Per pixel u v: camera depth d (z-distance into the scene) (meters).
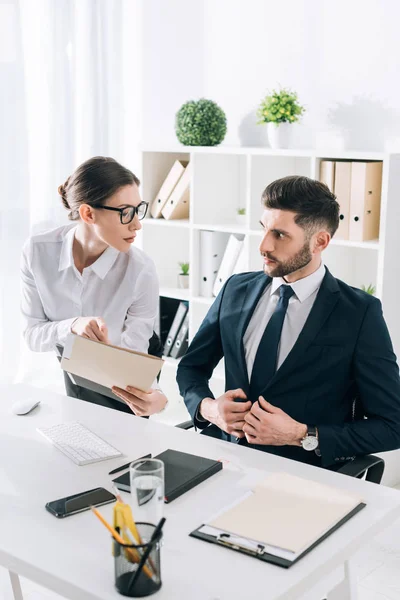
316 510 1.60
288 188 2.04
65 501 1.65
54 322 2.64
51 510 1.62
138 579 1.31
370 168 3.22
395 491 1.74
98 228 2.42
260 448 2.15
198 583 1.36
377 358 2.06
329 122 3.73
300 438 1.98
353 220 3.28
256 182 3.63
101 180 2.36
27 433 2.10
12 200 4.10
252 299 2.27
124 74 4.58
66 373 2.62
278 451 2.13
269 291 2.27
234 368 2.23
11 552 1.46
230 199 4.07
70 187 2.43
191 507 1.65
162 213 4.13
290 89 3.86
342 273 3.67
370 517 1.60
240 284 2.34
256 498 1.66
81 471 1.85
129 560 1.31
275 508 1.61
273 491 1.69
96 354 2.02
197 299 3.95
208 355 2.38
